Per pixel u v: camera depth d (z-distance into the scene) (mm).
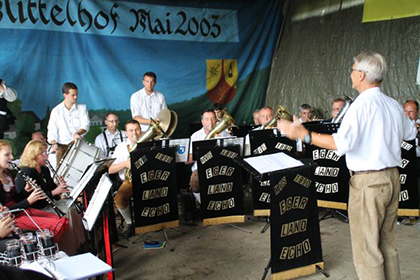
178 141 4742
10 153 3746
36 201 3998
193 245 4492
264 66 8500
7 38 6043
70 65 6562
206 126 5551
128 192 4762
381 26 6875
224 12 7969
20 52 6141
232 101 8227
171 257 4180
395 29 6695
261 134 4824
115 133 6270
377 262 2762
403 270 3654
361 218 2797
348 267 3752
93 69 6766
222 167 4762
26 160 4121
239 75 8242
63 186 4176
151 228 4551
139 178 4441
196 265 3953
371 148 2729
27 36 6180
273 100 8523
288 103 8250
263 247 4336
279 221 3320
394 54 6699
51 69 6406
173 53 7523
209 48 7883
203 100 7883
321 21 7789
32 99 6258
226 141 4758
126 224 5086
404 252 4043
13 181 4043
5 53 6039
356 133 2658
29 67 6223
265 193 4840
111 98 6949
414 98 6477
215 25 7906
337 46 7508
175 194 4676
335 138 2688
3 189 3783
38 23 6258
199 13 7734
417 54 6434
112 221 4371
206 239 4656
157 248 4434
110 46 6898
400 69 6633
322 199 4895
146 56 7250
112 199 4391
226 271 3787
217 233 4832
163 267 3941
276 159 3418
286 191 3328
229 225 5078
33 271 1264
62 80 6512
